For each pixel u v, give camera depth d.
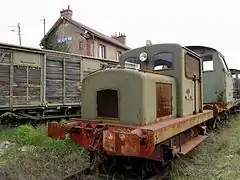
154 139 4.08
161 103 5.24
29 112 11.50
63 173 5.18
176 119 5.49
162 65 6.08
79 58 13.72
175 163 5.57
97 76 5.12
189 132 6.67
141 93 4.64
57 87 12.48
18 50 10.89
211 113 8.34
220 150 7.05
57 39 25.56
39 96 11.66
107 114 5.03
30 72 11.34
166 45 6.04
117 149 4.21
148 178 4.91
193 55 6.79
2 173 4.96
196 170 5.37
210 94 11.01
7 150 6.64
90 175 4.94
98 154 4.88
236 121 12.44
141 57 6.19
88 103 5.24
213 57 10.97
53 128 5.13
